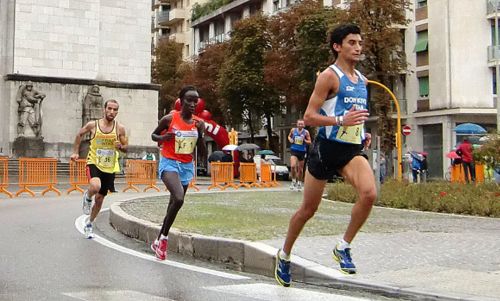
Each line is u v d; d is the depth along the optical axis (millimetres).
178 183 8328
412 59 44375
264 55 49094
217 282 6836
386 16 38062
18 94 33531
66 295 6125
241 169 27812
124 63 37125
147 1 37906
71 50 35219
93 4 35812
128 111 36469
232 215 12336
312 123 5805
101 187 10391
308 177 6035
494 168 19469
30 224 12289
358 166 5898
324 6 46500
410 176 35562
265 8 63125
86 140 34188
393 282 6238
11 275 7211
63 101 34531
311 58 44125
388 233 9930
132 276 7176
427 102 43219
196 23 75250
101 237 10688
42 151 33625
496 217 13484
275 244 8039
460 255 7848
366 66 39594
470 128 38406
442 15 41750
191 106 8391
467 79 41188
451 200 14859
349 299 5902
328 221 11492
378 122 39156
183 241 8891
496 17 39531
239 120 52375
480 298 5527
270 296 6055
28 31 34344
